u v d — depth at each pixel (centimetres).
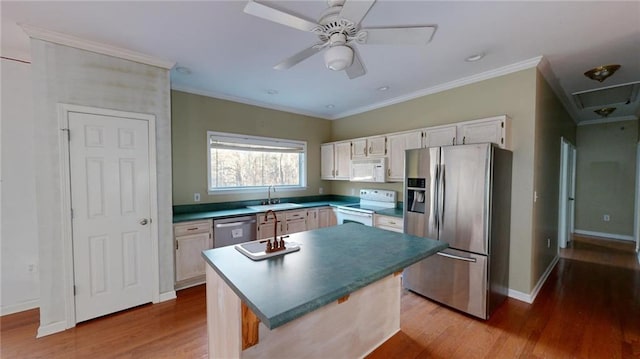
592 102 412
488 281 246
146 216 268
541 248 313
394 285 227
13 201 253
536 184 280
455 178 264
